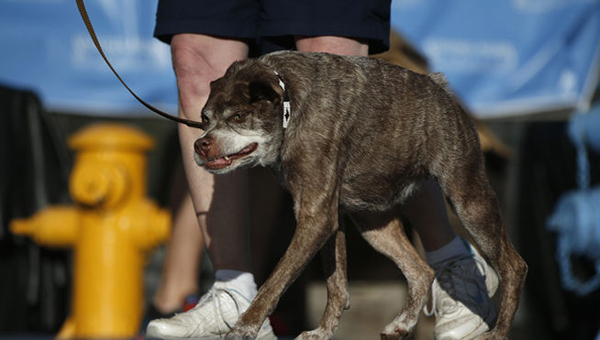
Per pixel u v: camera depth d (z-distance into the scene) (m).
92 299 9.67
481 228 5.89
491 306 6.48
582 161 10.77
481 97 10.84
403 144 5.62
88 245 9.73
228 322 5.96
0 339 4.89
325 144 5.31
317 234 5.26
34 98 10.56
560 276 11.38
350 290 12.48
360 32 6.09
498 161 11.85
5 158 10.40
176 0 6.20
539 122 11.64
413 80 5.77
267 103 5.33
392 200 5.81
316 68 5.45
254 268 9.47
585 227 10.34
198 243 9.24
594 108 10.71
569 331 11.38
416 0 10.67
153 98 10.51
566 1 10.87
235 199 6.23
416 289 6.14
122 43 10.45
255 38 6.29
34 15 10.43
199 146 5.34
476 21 10.78
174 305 9.12
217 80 5.54
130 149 9.91
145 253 10.00
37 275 10.82
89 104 10.49
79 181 9.63
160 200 11.96
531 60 10.88
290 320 11.52
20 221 10.38
